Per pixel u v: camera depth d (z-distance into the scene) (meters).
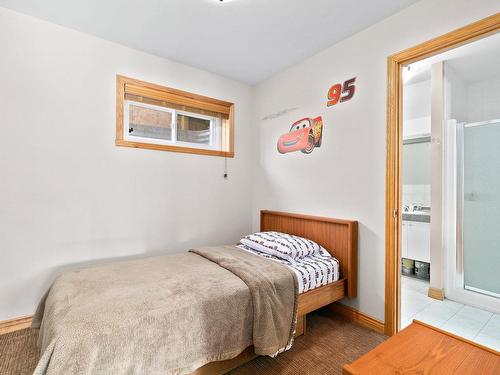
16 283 1.97
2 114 1.92
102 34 2.24
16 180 1.96
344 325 2.10
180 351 1.26
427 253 3.17
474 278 2.62
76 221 2.20
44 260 2.07
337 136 2.34
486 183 2.56
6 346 1.77
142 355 1.16
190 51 2.51
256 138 3.28
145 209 2.54
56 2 1.85
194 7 1.90
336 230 2.26
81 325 1.11
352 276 2.12
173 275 1.71
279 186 2.95
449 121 2.72
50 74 2.08
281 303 1.66
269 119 3.09
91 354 1.04
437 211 2.72
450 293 2.68
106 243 2.33
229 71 2.93
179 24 2.10
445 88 2.81
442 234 2.69
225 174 3.10
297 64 2.74
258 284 1.60
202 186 2.92
